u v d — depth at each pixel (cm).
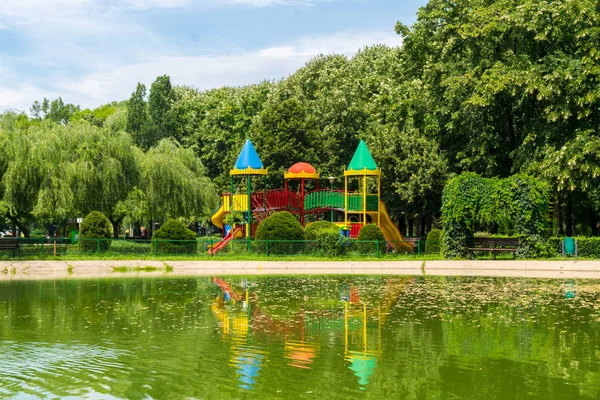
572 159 3198
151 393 909
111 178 3762
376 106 4938
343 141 5238
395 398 883
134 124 6184
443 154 4166
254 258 3378
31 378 985
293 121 5069
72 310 1675
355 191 4700
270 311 1638
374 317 1531
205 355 1134
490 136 3784
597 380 966
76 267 3108
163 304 1784
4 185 3425
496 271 2914
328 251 3472
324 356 1124
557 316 1538
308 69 6019
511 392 908
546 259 3136
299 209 4253
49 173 3491
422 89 4219
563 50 3678
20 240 3431
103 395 902
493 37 3731
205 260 3291
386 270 3042
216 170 6284
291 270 3086
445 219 3322
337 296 1952
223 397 891
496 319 1495
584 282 2367
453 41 3884
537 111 3678
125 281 2516
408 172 4153
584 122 3444
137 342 1245
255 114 6203
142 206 3891
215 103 6538
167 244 3516
